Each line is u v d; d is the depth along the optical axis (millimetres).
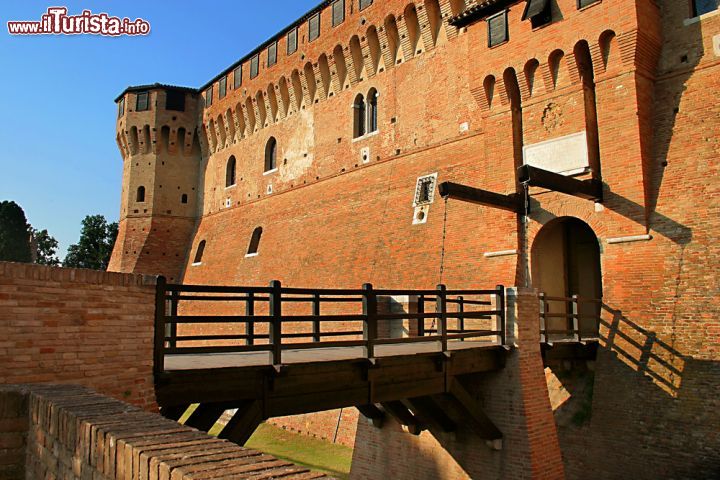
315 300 12578
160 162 44688
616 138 17125
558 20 18578
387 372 11469
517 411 13578
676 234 15891
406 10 26344
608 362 16297
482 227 21203
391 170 26672
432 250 22984
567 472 16203
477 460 14617
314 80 32938
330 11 31297
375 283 25094
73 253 74250
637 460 14883
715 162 15617
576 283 21109
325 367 10391
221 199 41406
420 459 16562
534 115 19281
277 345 9578
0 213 59969
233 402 9680
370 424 18547
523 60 19359
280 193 34781
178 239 44156
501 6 20234
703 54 16516
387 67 27891
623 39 16891
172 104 44906
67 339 7363
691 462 13945
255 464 3789
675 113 16797
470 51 21266
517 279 19172
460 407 13469
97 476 4676
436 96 25078
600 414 15922
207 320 8805
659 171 16688
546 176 15719
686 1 17078
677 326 15258
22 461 6516
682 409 14477
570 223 21516
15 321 6984
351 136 29609
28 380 7016
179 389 8539
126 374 7855
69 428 5324
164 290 8422
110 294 7820
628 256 16641
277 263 32531
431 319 21750
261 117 37594
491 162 20438
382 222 26016
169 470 3641
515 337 13914
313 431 23969
